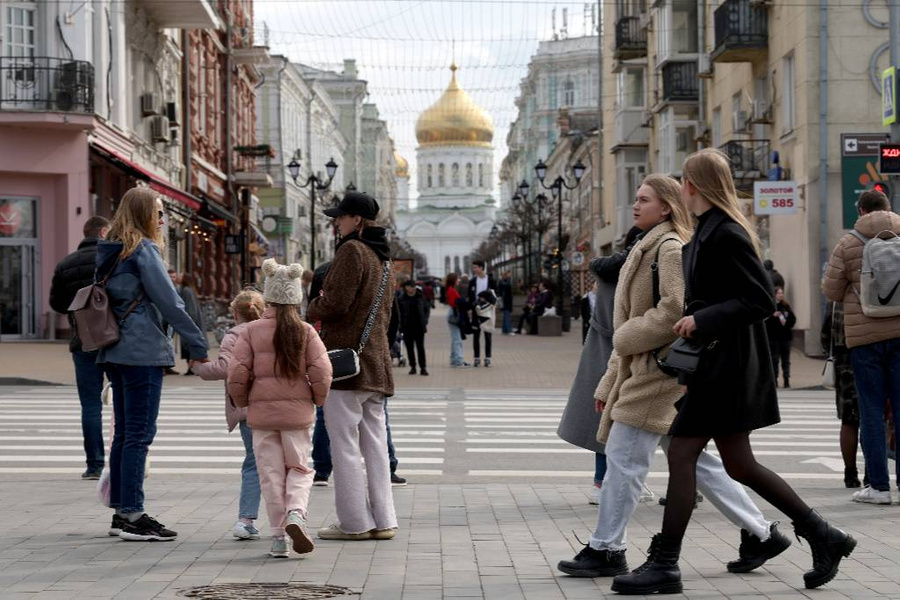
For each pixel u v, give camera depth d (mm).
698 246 8141
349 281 10078
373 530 10078
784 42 37844
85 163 36719
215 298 57875
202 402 22969
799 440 17406
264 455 9477
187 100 51812
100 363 10094
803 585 8312
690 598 7930
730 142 40406
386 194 196500
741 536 9039
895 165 23625
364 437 10195
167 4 43906
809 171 35656
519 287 79438
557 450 16391
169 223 45438
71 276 12828
